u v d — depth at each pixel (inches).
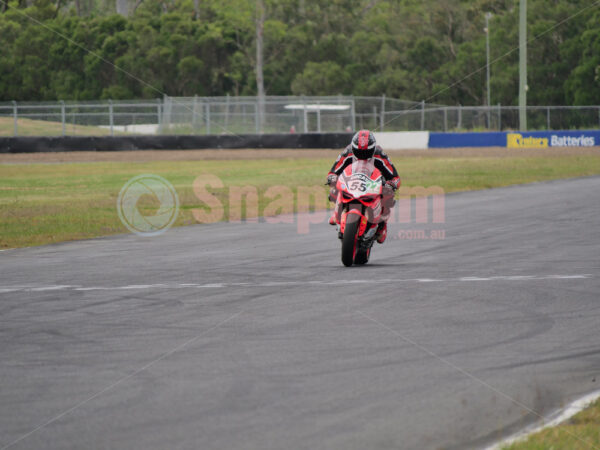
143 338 999.6
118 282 1430.9
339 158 1603.1
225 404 741.3
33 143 6589.6
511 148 6451.8
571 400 749.3
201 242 2016.5
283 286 1350.9
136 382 813.2
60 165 5516.7
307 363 870.4
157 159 5954.7
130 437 668.7
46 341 994.7
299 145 6609.3
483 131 7317.9
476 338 970.7
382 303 1188.5
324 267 1557.6
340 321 1072.2
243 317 1110.4
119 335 1018.1
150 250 1883.6
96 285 1403.8
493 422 693.3
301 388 784.3
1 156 6353.3
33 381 825.5
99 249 1924.2
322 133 6609.3
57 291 1349.7
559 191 3201.3
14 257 1811.0
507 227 2154.3
